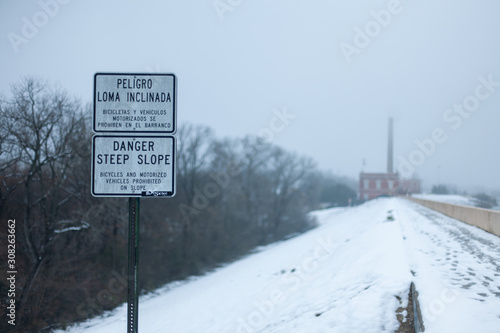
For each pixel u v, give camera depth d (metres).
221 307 17.39
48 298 21.94
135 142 5.52
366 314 7.09
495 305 6.04
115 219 28.33
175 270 38.34
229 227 53.25
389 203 50.47
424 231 16.52
